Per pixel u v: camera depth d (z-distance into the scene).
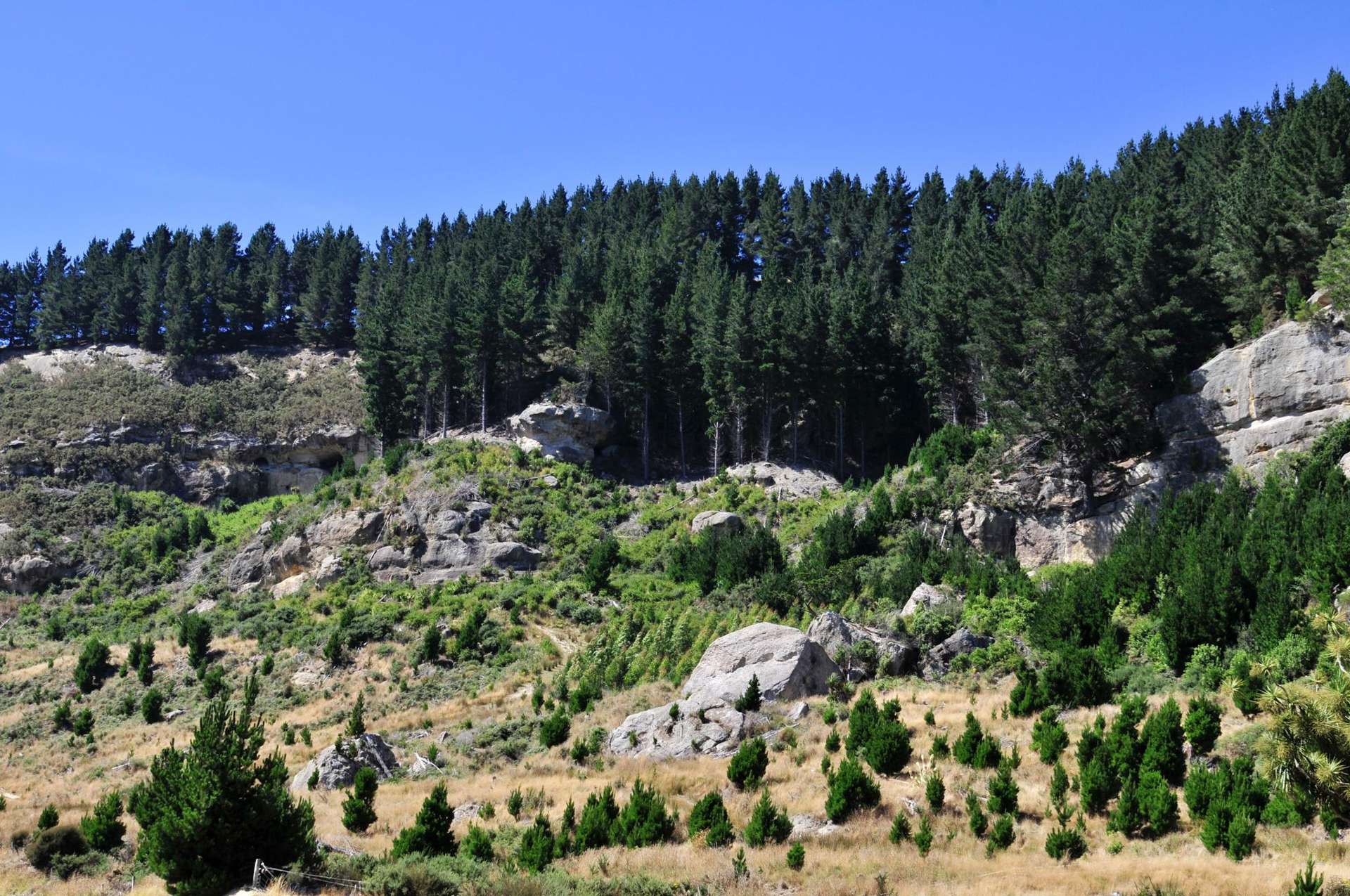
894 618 54.44
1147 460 64.12
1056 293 65.56
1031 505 64.88
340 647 63.78
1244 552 47.88
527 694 54.81
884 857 28.52
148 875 28.91
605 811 31.20
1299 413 59.31
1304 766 25.67
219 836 25.14
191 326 128.38
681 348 93.00
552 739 44.69
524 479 84.81
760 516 79.44
